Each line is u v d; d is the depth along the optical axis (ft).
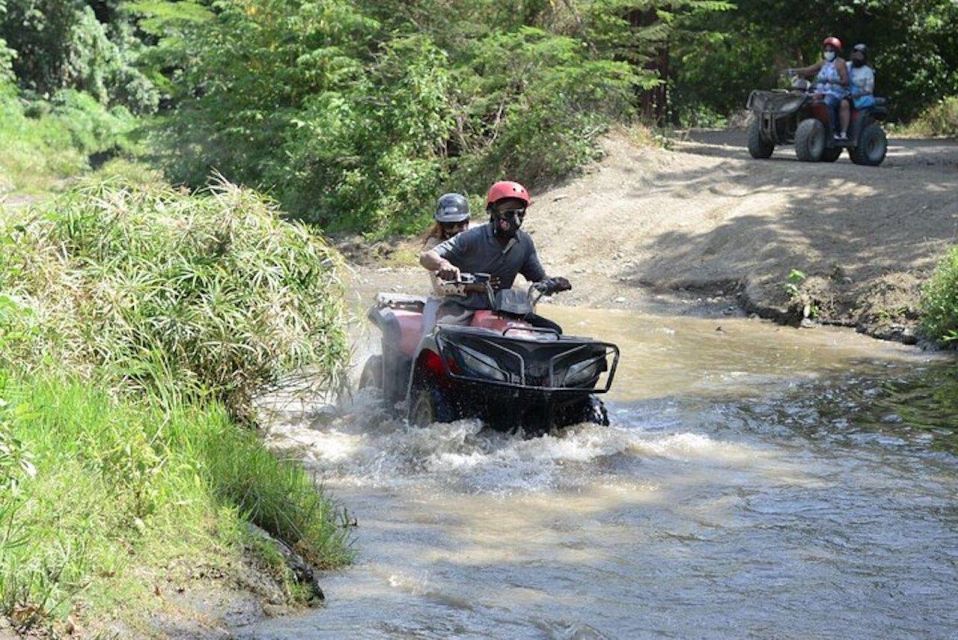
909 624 18.54
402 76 79.36
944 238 52.75
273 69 89.86
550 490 25.84
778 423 32.55
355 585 19.36
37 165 115.44
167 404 23.02
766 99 77.00
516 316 29.99
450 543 21.98
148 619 16.07
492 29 84.89
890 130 121.49
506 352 28.66
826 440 30.83
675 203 66.13
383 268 65.46
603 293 55.42
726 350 43.21
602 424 30.78
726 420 32.71
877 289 48.65
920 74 131.64
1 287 24.22
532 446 28.81
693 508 24.77
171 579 17.16
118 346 25.03
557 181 73.26
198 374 26.84
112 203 27.91
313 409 31.63
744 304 51.75
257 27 90.02
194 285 27.04
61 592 15.58
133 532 17.69
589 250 62.59
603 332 46.68
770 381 37.91
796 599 19.53
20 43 154.40
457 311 30.55
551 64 78.74
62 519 16.99
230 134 91.09
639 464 28.09
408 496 25.04
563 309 52.70
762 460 28.81
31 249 25.82
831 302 49.39
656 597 19.48
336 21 86.22
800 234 56.34
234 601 17.28
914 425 32.40
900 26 130.52
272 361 27.32
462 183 76.33
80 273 26.03
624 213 65.87
